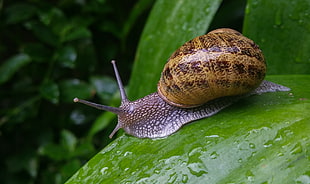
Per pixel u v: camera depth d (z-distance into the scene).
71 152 0.29
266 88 0.21
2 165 0.33
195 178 0.18
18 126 0.32
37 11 0.30
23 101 0.32
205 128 0.20
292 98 0.20
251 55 0.20
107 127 0.29
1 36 0.33
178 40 0.23
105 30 0.31
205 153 0.18
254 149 0.18
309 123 0.18
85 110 0.32
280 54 0.23
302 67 0.23
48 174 0.30
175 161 0.19
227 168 0.18
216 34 0.20
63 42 0.30
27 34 0.33
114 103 0.28
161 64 0.23
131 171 0.19
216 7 0.23
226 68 0.20
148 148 0.20
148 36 0.24
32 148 0.32
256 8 0.23
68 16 0.31
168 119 0.20
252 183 0.17
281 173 0.17
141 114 0.21
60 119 0.32
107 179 0.19
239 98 0.21
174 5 0.24
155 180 0.18
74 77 0.32
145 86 0.24
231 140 0.18
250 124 0.19
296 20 0.23
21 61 0.30
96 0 0.31
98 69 0.32
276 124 0.19
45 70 0.31
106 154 0.20
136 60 0.24
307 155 0.17
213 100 0.20
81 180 0.19
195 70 0.20
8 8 0.31
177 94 0.20
